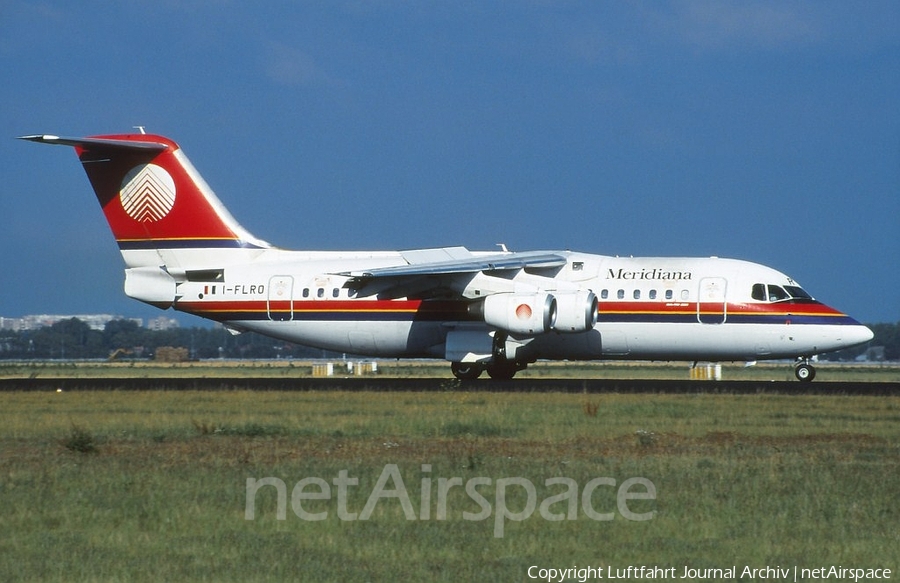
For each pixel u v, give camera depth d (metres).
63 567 45.84
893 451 74.62
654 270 137.12
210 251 150.00
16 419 98.44
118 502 57.75
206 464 69.12
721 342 134.38
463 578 44.47
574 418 93.25
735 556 48.00
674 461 69.56
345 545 49.41
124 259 152.25
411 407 103.62
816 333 131.38
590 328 132.25
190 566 45.97
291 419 94.81
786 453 73.69
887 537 50.94
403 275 129.75
